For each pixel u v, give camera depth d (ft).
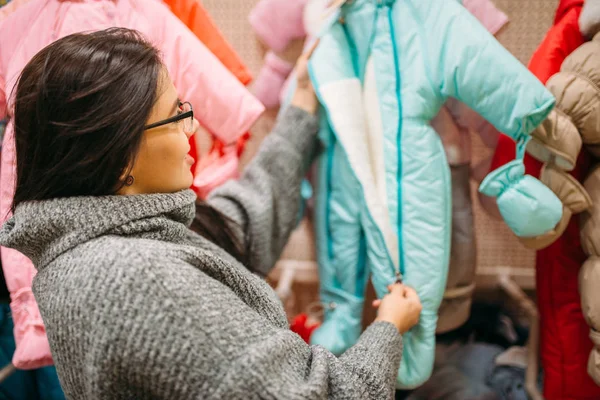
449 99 2.93
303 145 2.86
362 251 2.94
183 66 2.55
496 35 2.82
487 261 3.97
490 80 2.29
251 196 2.73
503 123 2.34
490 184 2.43
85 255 1.36
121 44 1.48
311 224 3.62
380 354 1.91
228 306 1.44
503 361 3.54
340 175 2.89
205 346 1.30
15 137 1.52
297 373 1.51
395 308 2.35
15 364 2.54
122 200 1.48
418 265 2.64
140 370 1.28
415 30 2.50
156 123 1.53
